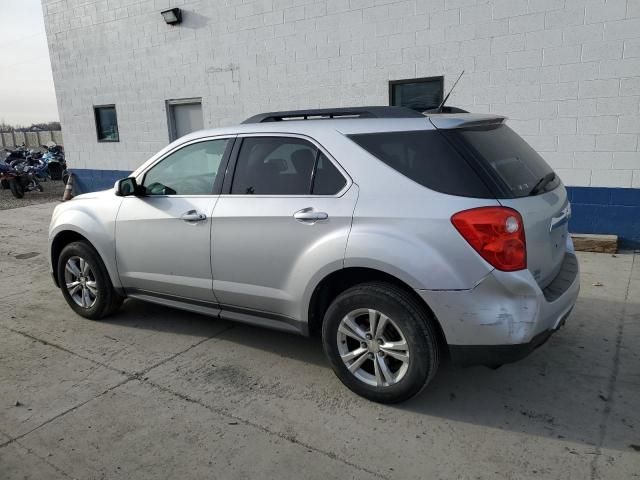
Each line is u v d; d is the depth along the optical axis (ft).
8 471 9.51
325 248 10.96
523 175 10.75
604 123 21.98
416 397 11.41
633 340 13.64
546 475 8.90
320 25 27.86
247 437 10.25
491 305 9.61
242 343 14.49
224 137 13.20
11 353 14.32
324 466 9.36
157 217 13.89
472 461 9.33
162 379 12.62
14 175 45.19
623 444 9.63
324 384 12.15
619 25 20.90
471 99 24.44
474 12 23.54
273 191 12.05
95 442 10.26
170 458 9.71
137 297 15.31
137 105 37.99
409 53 25.53
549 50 22.34
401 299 10.31
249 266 12.35
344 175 11.07
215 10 31.78
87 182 43.62
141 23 35.91
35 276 21.84
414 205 10.14
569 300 10.82
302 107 29.68
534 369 12.41
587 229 23.24
